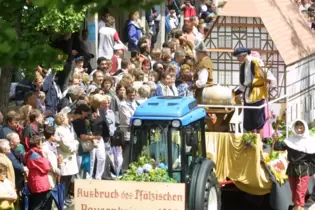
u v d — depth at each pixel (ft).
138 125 77.36
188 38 134.92
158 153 77.10
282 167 90.99
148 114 77.30
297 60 103.60
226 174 88.53
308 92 109.29
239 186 88.84
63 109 86.22
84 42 110.93
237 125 89.25
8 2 25.26
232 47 103.24
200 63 97.91
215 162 88.63
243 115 93.25
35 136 74.95
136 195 71.92
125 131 90.99
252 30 102.47
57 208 80.23
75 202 72.74
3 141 70.18
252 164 87.81
